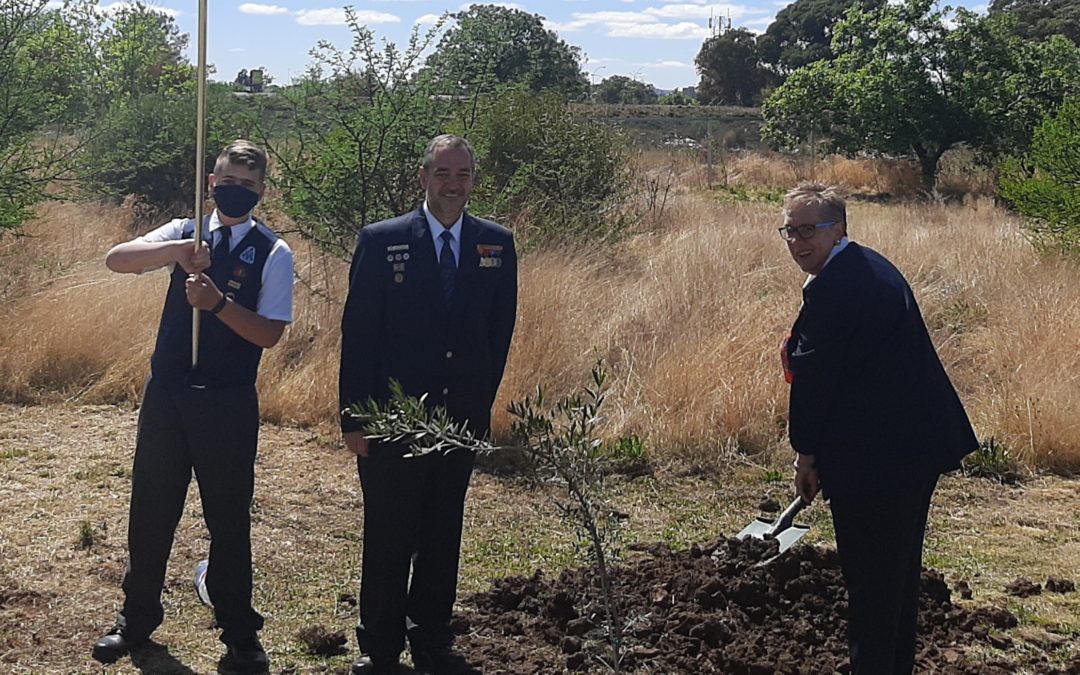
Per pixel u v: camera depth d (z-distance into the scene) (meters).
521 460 7.59
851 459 4.02
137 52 21.66
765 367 8.60
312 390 8.52
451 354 4.38
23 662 4.68
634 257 13.51
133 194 15.78
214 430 4.44
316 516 6.62
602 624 4.48
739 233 13.90
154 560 4.66
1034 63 29.89
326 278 10.02
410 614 4.67
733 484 7.43
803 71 31.52
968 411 8.45
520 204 13.07
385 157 10.24
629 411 8.17
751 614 5.03
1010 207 21.66
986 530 6.63
